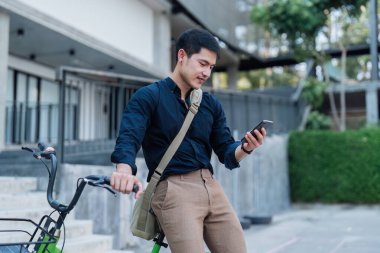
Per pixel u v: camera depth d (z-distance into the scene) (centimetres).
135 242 647
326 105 1727
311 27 1463
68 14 1000
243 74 2786
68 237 500
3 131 761
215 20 1494
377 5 1603
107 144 825
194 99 206
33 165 629
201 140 212
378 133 1344
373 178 1327
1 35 763
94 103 970
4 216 459
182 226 193
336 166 1371
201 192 202
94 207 612
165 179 202
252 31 1781
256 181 1123
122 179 173
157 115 204
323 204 1386
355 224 945
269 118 1355
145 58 1310
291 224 948
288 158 1427
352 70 2180
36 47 998
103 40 1120
